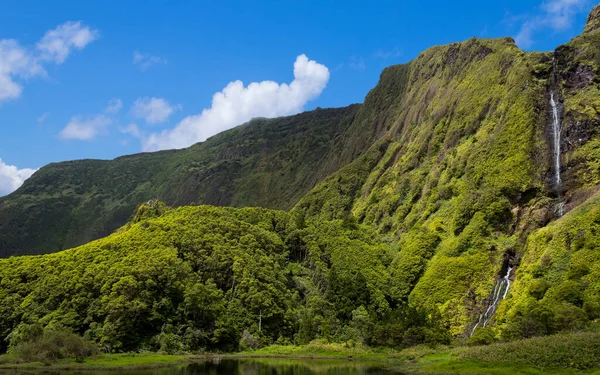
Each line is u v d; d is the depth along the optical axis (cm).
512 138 13900
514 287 10469
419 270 13175
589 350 6016
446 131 18300
